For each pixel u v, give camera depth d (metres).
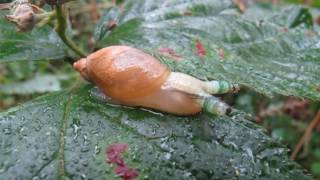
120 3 0.08
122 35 0.07
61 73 0.11
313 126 0.11
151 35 0.07
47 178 0.05
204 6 0.08
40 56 0.07
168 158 0.06
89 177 0.05
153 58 0.06
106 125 0.06
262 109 0.11
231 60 0.07
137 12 0.08
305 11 0.09
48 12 0.06
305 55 0.08
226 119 0.06
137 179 0.05
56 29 0.07
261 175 0.06
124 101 0.06
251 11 0.12
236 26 0.08
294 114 0.12
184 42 0.07
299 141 0.11
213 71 0.06
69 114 0.06
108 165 0.05
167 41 0.07
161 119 0.06
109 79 0.06
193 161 0.06
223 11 0.08
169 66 0.06
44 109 0.06
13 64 0.11
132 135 0.06
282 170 0.06
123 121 0.06
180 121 0.06
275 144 0.06
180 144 0.06
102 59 0.06
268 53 0.08
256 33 0.08
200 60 0.07
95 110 0.06
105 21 0.08
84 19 0.12
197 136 0.06
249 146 0.06
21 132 0.06
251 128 0.06
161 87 0.06
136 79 0.06
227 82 0.06
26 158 0.05
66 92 0.06
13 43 0.07
